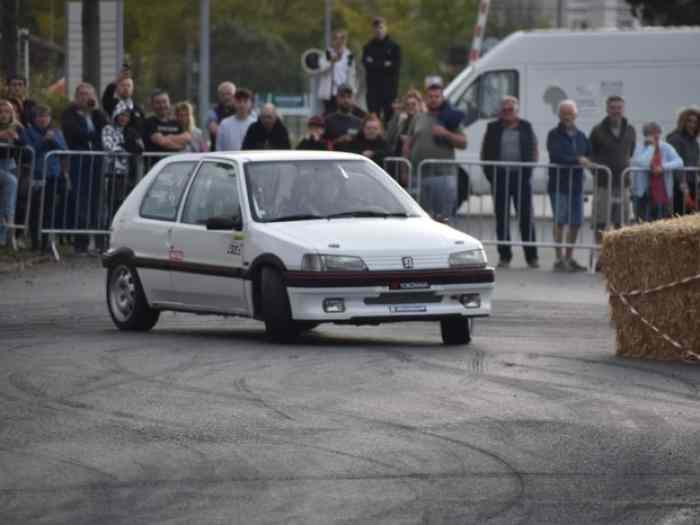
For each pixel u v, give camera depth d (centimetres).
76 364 2791
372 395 2452
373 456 2005
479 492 1816
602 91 6756
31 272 4662
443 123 5019
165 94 5144
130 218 3472
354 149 5000
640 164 4994
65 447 2066
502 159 5072
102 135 5097
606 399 2433
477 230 5306
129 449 2052
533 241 5022
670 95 6675
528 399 2425
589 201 5478
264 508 1741
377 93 6719
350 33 13075
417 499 1781
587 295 4275
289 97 11256
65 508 1745
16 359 2861
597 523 1677
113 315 3466
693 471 1922
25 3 9819
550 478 1884
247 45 12650
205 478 1888
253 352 2952
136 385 2555
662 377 2675
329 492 1816
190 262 3288
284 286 3061
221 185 3303
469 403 2384
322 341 3200
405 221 3228
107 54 10169
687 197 4953
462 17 13262
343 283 3020
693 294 2873
